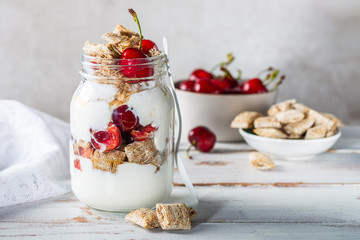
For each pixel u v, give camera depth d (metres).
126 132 0.58
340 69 0.96
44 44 0.95
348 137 0.83
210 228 0.59
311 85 0.97
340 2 0.93
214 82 0.82
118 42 0.59
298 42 0.95
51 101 0.97
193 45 0.95
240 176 0.70
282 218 0.60
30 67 0.95
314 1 0.93
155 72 0.59
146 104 0.59
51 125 0.76
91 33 0.94
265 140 0.72
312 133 0.72
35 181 0.64
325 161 0.74
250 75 0.96
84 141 0.59
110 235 0.57
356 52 0.95
